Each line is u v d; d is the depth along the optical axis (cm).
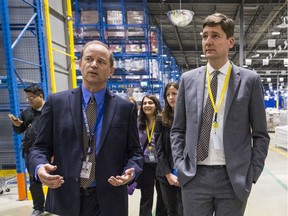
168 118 242
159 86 1109
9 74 397
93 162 144
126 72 899
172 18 678
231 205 163
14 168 532
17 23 501
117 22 827
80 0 838
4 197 426
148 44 866
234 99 159
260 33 1452
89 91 151
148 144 284
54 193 146
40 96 341
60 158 145
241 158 158
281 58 2033
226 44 162
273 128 1263
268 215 353
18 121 346
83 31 811
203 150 164
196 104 169
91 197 145
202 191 166
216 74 167
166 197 252
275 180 506
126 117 153
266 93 2916
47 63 490
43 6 484
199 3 989
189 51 1827
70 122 144
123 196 150
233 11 1139
